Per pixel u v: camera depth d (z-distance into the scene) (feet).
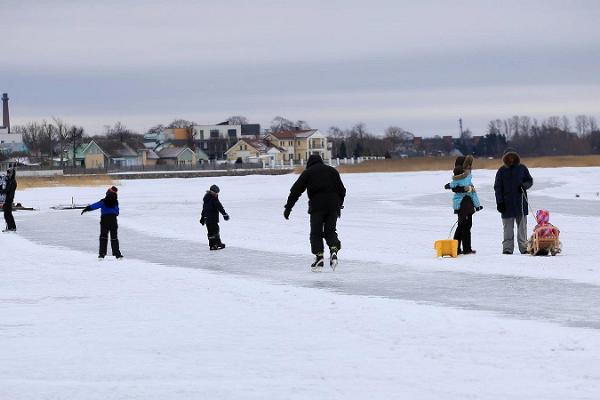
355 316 63.87
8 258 114.21
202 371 47.14
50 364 49.26
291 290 78.38
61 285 85.81
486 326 58.95
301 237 140.15
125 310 69.10
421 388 42.70
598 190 295.07
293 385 43.78
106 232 112.16
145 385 44.21
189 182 517.55
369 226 160.45
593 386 42.55
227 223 174.81
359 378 45.01
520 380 43.93
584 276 85.71
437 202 246.27
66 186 467.52
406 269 94.58
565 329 57.41
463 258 104.01
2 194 199.31
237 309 68.39
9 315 67.15
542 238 105.19
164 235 149.07
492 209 200.54
